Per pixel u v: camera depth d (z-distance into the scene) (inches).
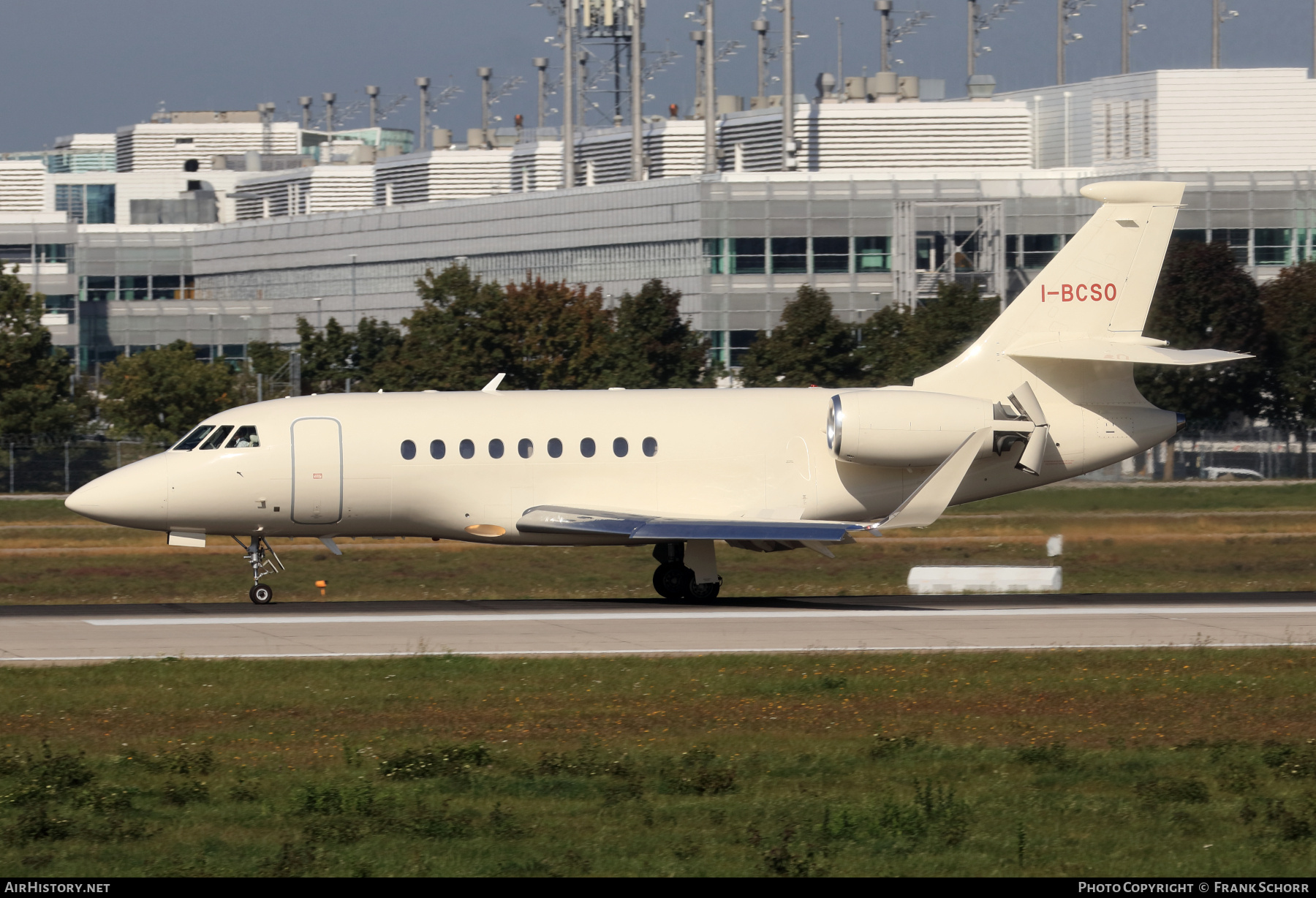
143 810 2162.9
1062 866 1905.8
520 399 4566.9
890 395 4505.4
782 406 4616.1
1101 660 3334.2
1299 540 6835.6
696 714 2802.7
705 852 1945.1
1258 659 3356.3
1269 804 2164.1
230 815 2130.9
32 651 3476.9
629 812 2133.4
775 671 3196.4
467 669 3198.8
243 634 3725.4
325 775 2361.0
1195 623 3949.3
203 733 2657.5
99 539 7603.4
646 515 4471.0
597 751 2487.7
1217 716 2812.5
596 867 1884.8
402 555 6752.0
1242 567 6043.3
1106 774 2367.1
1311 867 1907.0
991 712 2837.1
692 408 4579.2
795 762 2433.6
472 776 2343.8
